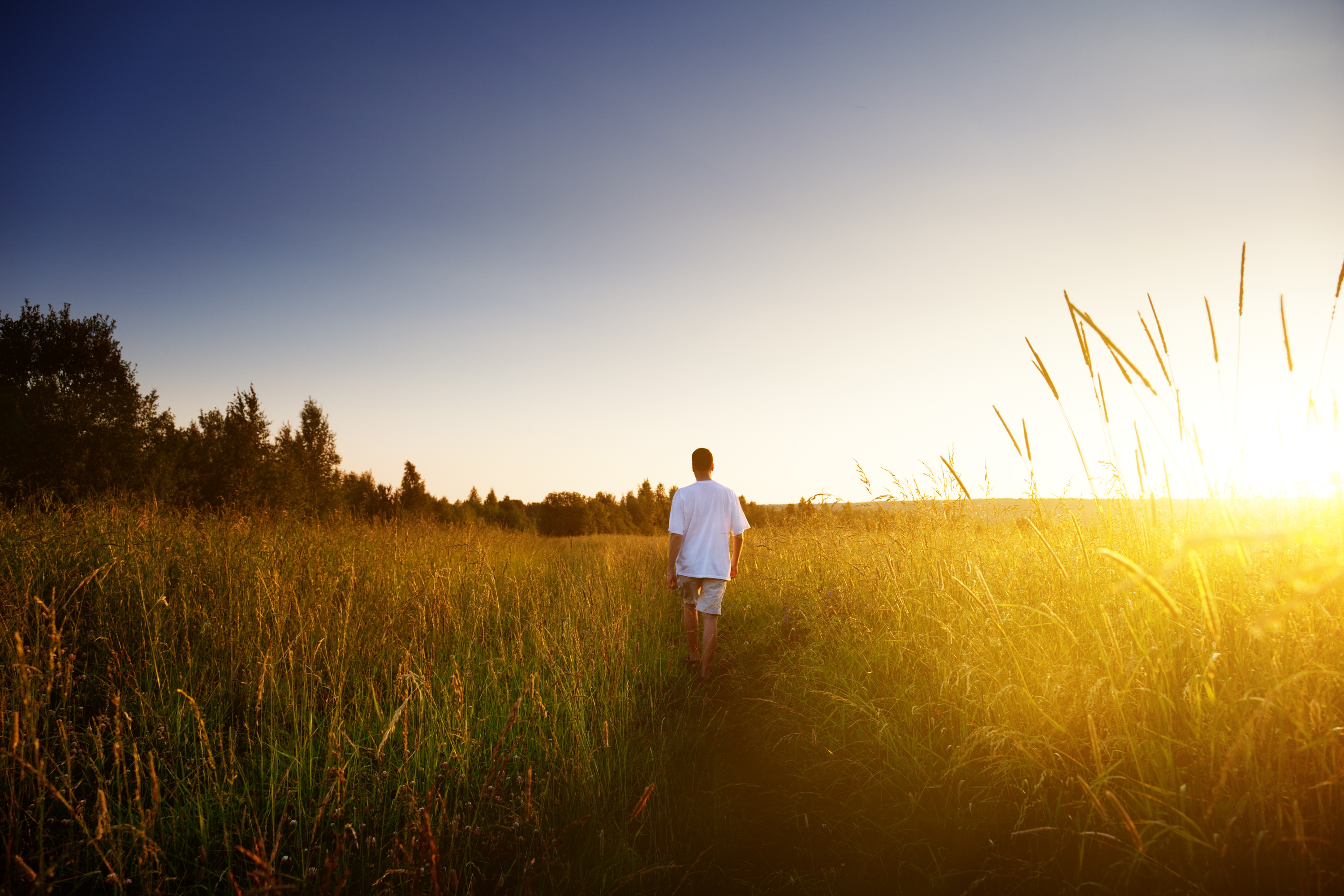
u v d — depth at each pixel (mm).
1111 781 2061
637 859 2383
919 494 5230
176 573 5059
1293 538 2330
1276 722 1869
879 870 2209
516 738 3162
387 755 3037
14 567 4410
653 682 4609
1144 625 2508
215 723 3328
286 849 2453
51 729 2973
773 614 5555
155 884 2197
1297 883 1665
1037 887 1926
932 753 2631
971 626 3127
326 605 4477
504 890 2252
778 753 3160
